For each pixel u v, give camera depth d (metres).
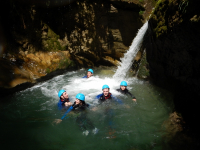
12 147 3.66
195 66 4.32
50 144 3.82
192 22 3.52
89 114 4.99
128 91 6.50
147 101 5.82
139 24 9.57
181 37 4.30
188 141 3.77
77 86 7.29
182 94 5.05
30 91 6.62
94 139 4.00
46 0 8.40
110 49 10.35
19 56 7.63
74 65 9.31
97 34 10.03
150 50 7.05
